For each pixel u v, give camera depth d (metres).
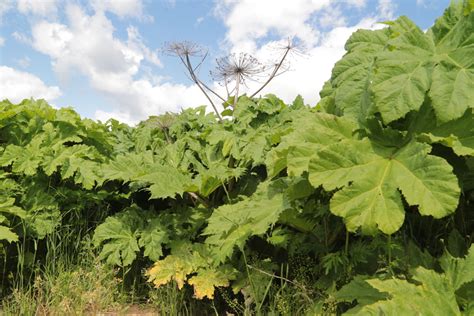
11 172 3.98
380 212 1.76
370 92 2.06
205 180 3.46
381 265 2.36
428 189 1.71
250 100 4.51
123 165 3.97
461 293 1.81
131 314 3.37
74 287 3.43
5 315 3.09
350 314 1.83
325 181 1.88
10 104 4.27
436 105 1.82
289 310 2.54
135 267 3.97
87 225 4.25
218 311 3.30
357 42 2.43
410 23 2.23
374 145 2.00
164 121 4.80
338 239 2.69
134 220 3.91
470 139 1.85
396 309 1.64
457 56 1.91
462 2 2.06
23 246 3.48
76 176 4.02
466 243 2.26
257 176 3.91
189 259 3.39
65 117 4.32
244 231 2.92
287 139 2.26
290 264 3.04
